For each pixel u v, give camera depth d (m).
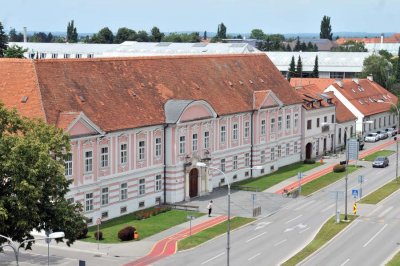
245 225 90.25
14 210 62.31
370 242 81.94
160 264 72.56
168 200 101.31
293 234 85.75
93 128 86.88
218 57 121.62
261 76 129.38
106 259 74.31
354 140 135.62
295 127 135.88
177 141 100.56
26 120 69.81
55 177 65.69
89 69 94.38
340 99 165.50
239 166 118.06
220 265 72.44
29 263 72.44
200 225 89.81
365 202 103.75
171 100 102.25
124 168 93.44
